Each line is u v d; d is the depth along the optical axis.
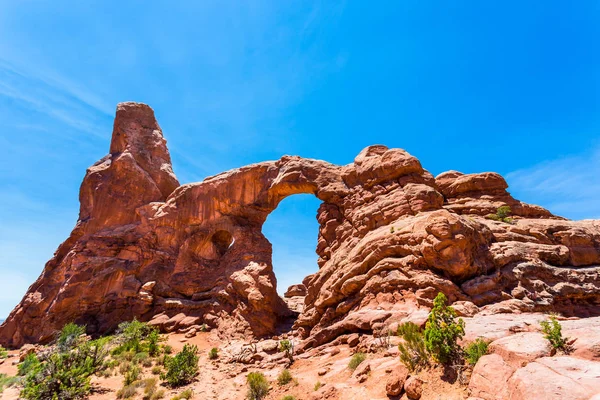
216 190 38.12
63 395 14.41
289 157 36.22
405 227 19.94
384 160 27.06
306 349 18.41
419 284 16.38
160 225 38.25
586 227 21.30
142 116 48.84
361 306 18.19
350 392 9.90
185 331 29.08
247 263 32.34
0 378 22.25
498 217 22.92
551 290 16.23
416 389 8.39
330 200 30.91
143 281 34.97
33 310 35.28
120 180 42.22
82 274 35.25
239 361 19.58
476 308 14.59
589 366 6.51
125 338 25.55
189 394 14.42
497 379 7.28
